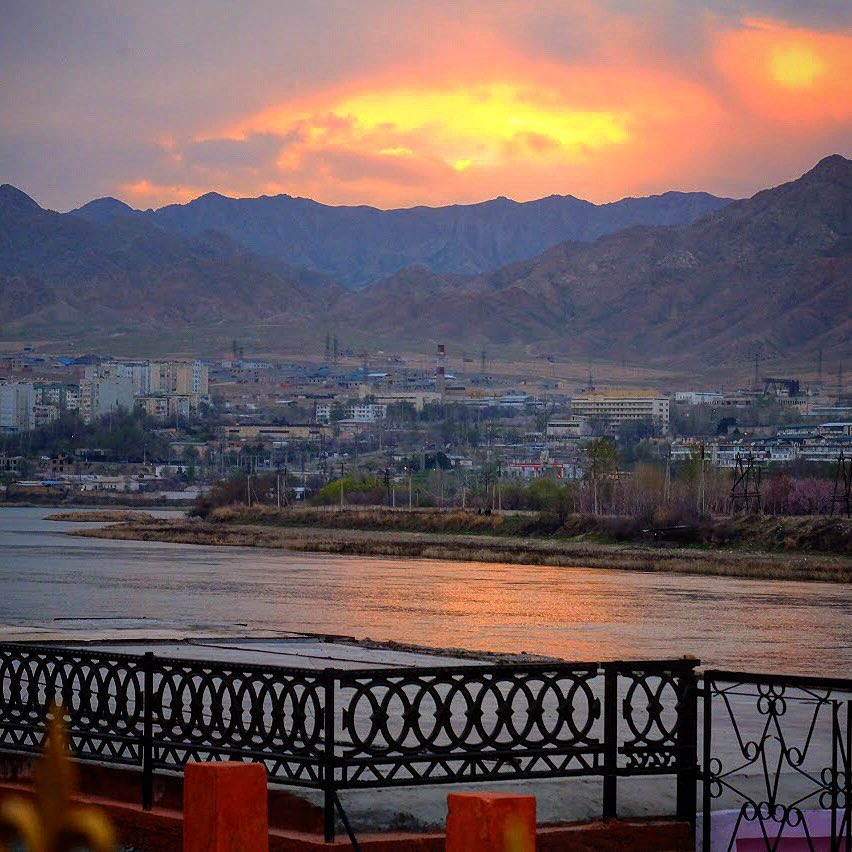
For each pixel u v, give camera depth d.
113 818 12.65
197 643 28.05
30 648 13.97
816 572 94.44
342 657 25.84
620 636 49.88
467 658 26.97
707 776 12.72
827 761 15.59
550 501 164.62
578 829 12.20
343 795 12.12
